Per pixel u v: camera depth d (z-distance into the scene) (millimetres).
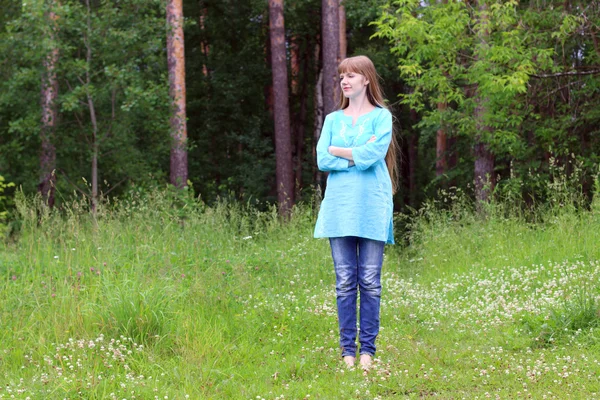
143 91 15344
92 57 15594
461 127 13898
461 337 5605
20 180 17234
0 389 3980
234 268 7680
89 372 4211
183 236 9133
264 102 29594
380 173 4680
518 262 8711
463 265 9203
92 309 5273
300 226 10336
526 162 14883
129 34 15016
